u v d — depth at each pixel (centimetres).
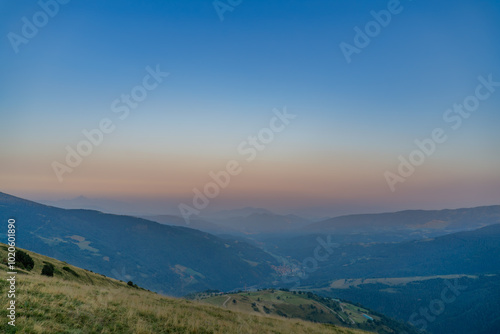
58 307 1574
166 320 1908
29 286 1805
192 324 1936
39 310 1453
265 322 2650
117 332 1527
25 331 1209
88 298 1897
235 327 2150
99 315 1650
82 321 1512
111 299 2069
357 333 2912
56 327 1338
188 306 2791
